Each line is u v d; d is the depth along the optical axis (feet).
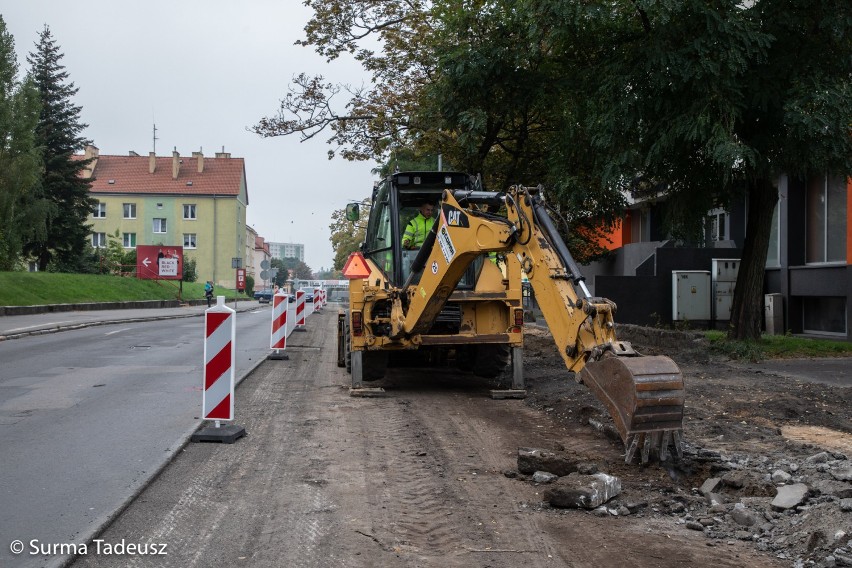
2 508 17.03
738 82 38.58
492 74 48.08
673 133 38.96
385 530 15.88
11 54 148.87
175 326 83.35
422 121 57.77
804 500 16.61
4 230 141.18
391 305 35.47
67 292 121.39
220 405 24.76
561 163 47.60
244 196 290.35
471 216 27.30
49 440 23.91
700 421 26.37
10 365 44.19
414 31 60.13
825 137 37.42
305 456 22.44
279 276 460.96
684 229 45.91
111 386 35.73
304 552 14.61
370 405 31.76
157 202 261.24
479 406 31.68
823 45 38.99
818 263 55.98
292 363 48.11
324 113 63.16
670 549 14.76
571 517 16.74
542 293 21.93
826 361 41.06
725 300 65.72
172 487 19.10
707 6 37.17
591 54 46.32
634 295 66.95
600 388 19.35
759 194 44.88
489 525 16.22
